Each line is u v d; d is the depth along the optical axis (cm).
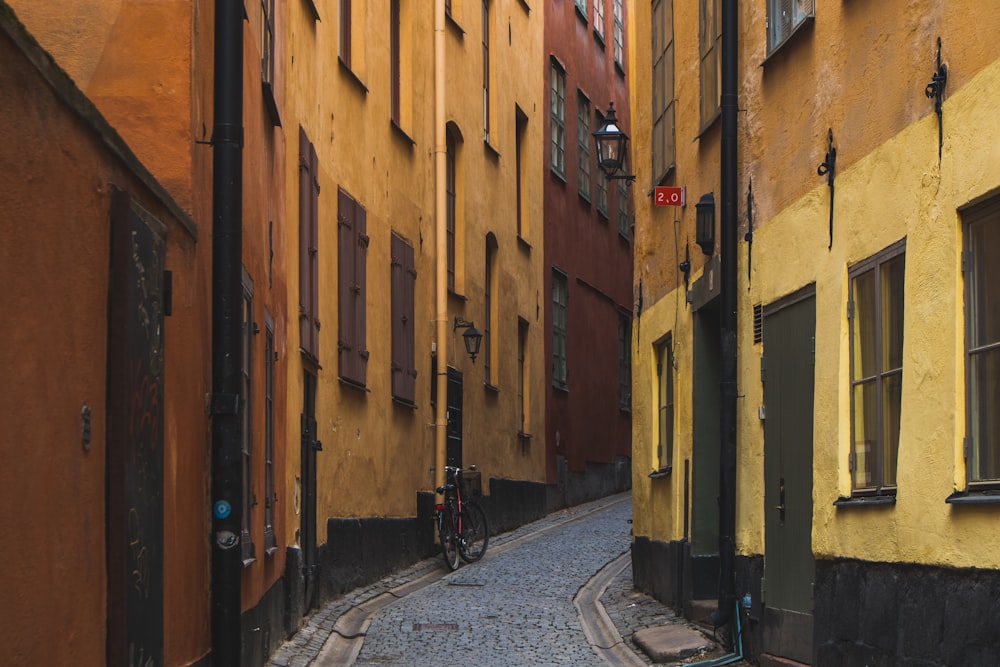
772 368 1013
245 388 884
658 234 1463
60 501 456
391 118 1709
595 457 2897
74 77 696
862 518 810
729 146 1102
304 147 1251
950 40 700
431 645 1159
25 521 417
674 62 1371
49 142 448
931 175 720
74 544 472
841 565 846
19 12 696
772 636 994
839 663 842
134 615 551
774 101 1016
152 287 599
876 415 809
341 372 1434
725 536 1087
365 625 1279
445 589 1546
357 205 1524
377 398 1616
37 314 434
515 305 2394
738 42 1108
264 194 1015
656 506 1438
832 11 889
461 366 2058
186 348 687
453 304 2030
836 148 880
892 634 756
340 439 1437
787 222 979
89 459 495
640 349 1552
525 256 2475
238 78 728
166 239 636
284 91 1168
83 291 490
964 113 679
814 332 920
